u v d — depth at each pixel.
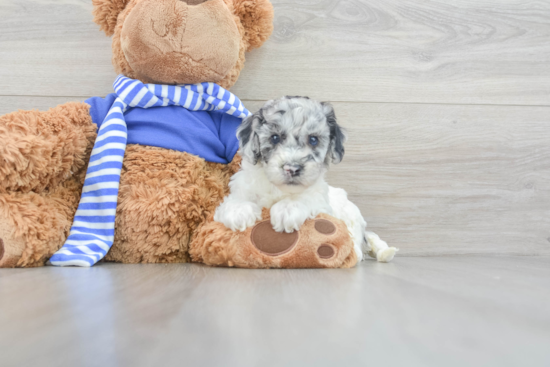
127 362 0.50
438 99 2.57
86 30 2.45
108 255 1.90
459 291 1.08
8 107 2.43
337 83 2.53
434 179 2.58
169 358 0.52
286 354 0.54
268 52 2.49
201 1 1.97
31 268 1.60
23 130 1.73
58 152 1.79
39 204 1.75
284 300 0.92
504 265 2.02
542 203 2.59
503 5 2.59
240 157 2.11
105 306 0.82
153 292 1.01
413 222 2.57
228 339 0.60
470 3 2.57
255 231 1.69
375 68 2.54
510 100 2.61
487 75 2.59
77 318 0.72
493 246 2.60
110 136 1.89
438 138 2.58
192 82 2.04
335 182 2.54
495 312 0.82
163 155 1.92
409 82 2.55
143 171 1.90
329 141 1.89
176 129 1.99
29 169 1.70
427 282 1.26
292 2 2.49
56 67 2.44
